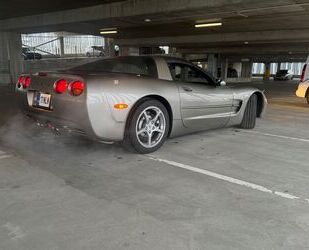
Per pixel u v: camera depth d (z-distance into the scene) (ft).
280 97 48.34
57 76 12.52
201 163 12.67
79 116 11.73
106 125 12.01
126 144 13.24
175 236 7.41
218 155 13.83
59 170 11.51
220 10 38.75
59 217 8.18
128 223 7.95
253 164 12.73
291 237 7.47
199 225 7.92
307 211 8.77
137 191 9.86
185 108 14.66
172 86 14.20
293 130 20.13
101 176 11.03
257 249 6.98
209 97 15.83
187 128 15.28
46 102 12.86
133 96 12.48
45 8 49.60
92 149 14.19
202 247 7.00
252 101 19.31
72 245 6.99
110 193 9.67
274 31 67.05
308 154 14.37
